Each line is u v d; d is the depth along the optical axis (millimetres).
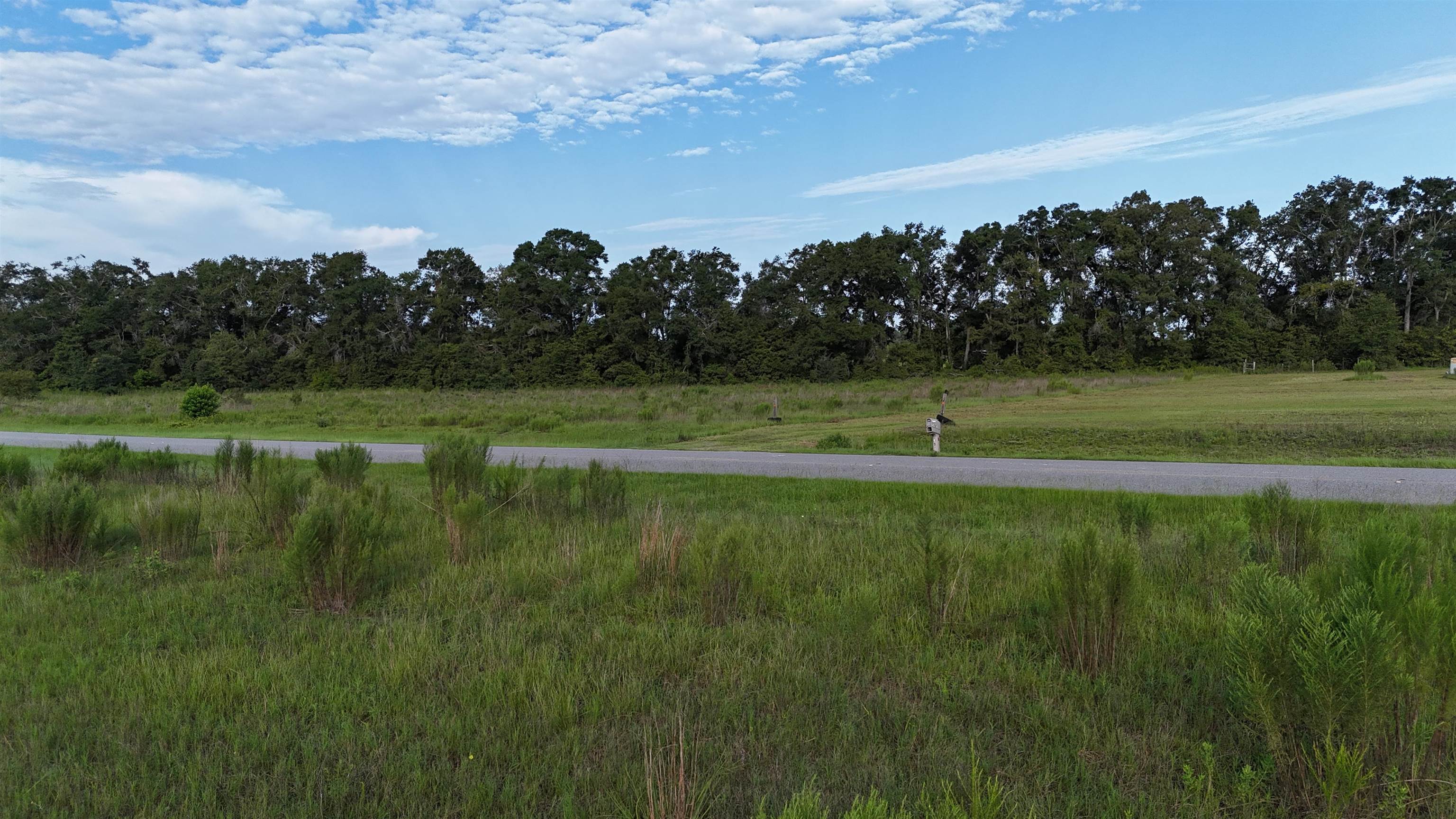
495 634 6195
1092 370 83062
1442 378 48812
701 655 5824
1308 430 20828
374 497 12023
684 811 3635
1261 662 4203
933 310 94500
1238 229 93500
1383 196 89750
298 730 4629
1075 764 4203
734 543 7281
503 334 92812
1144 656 5547
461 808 3793
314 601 7016
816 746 4445
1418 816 3793
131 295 93750
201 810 3803
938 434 20578
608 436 27672
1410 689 4012
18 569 8477
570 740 4453
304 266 98250
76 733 4559
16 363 89688
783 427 29531
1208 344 82938
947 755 4297
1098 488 13711
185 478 15680
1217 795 3926
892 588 7246
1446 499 11766
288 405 53406
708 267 91312
